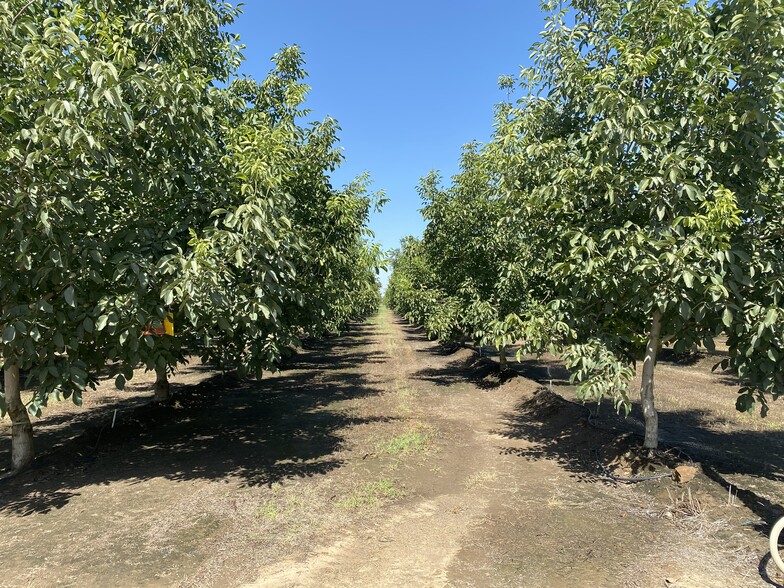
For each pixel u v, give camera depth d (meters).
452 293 14.59
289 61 9.59
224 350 7.29
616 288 5.44
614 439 6.79
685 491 5.14
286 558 3.98
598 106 5.27
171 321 5.93
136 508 5.07
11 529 4.59
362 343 29.12
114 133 5.05
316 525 4.63
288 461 6.75
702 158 5.03
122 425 8.14
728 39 4.77
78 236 5.13
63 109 4.26
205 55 7.65
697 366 15.73
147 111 5.18
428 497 5.38
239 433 8.35
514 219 6.92
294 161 7.85
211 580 3.64
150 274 4.91
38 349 5.01
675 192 5.07
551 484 5.77
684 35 5.36
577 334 6.04
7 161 4.54
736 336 5.32
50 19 4.64
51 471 6.14
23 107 4.94
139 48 6.65
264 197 5.78
